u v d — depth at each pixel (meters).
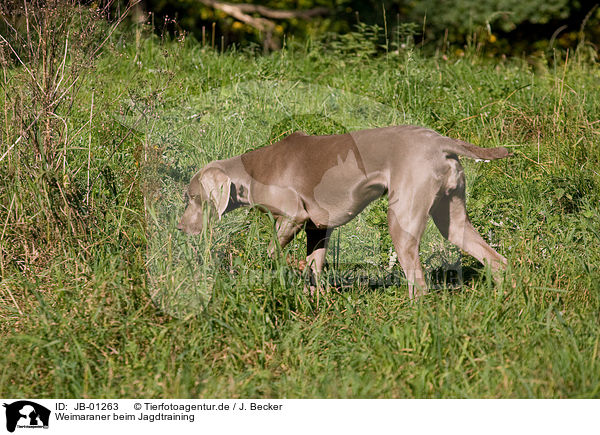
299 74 12.96
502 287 5.95
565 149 9.19
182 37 9.26
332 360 5.54
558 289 5.96
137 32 11.54
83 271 6.40
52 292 6.36
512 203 7.84
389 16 18.48
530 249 6.81
